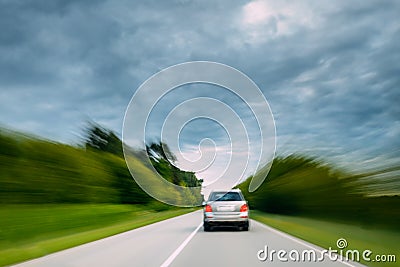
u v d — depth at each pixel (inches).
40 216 932.6
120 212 1425.9
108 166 1552.7
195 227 960.3
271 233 785.6
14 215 856.9
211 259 465.4
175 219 1328.7
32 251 541.0
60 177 1091.9
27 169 922.1
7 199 851.4
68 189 1146.0
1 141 848.9
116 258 477.1
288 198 1360.7
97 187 1403.8
